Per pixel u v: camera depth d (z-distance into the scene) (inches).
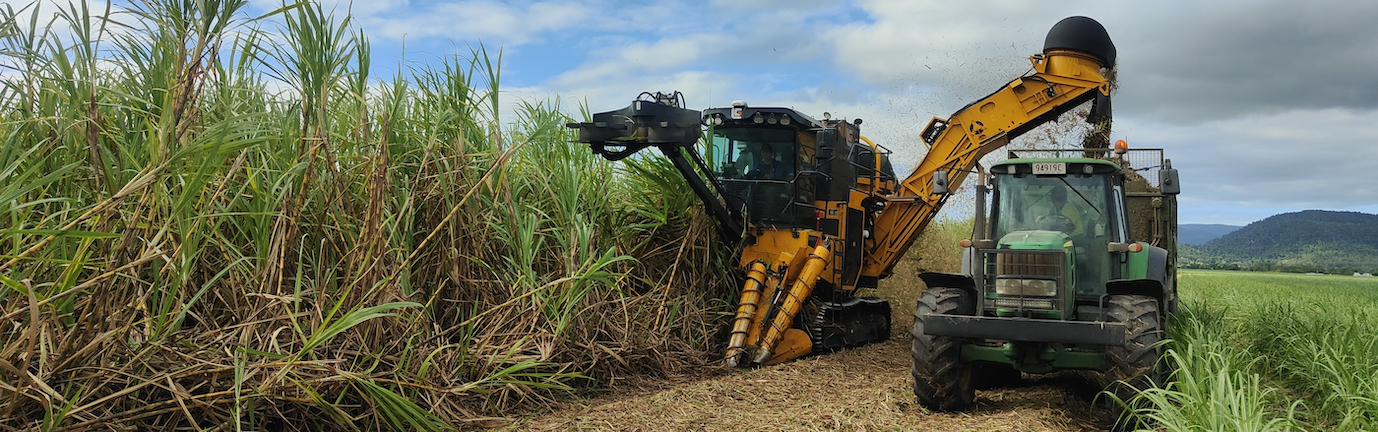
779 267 291.0
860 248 335.6
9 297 130.8
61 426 131.2
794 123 303.4
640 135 254.1
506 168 223.8
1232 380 198.4
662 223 277.1
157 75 164.1
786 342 288.4
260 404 158.9
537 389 214.2
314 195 181.5
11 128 140.2
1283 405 223.6
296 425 165.9
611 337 247.0
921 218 342.6
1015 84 329.7
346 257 183.2
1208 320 295.4
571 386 228.8
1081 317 227.3
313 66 170.7
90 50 148.2
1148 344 197.2
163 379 145.9
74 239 138.5
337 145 189.5
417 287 206.7
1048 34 335.0
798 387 244.1
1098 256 235.6
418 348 190.2
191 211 148.9
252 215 154.1
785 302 283.3
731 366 267.1
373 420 173.9
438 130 216.4
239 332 161.6
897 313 446.6
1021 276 216.5
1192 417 165.0
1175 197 330.0
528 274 212.7
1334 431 195.9
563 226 240.4
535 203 245.9
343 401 175.2
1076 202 241.0
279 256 169.6
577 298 215.0
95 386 139.0
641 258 284.8
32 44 147.1
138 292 142.0
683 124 261.1
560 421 194.1
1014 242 225.6
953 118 336.8
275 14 153.8
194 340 155.1
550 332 217.6
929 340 216.2
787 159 307.3
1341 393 192.9
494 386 200.5
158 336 141.8
